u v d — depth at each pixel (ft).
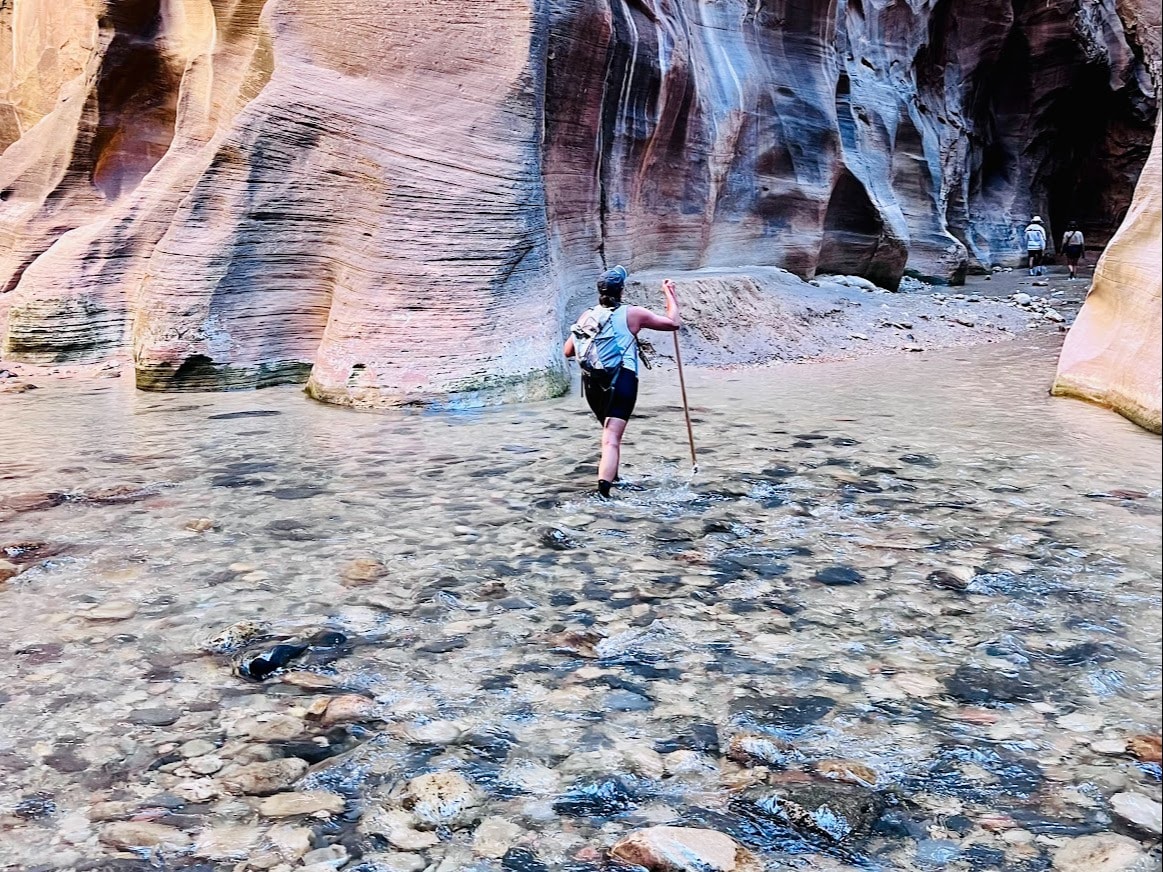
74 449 28.96
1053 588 16.71
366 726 12.01
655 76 54.65
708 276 59.11
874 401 37.70
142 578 17.53
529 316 39.60
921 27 96.58
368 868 9.11
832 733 11.67
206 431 31.96
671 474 25.40
